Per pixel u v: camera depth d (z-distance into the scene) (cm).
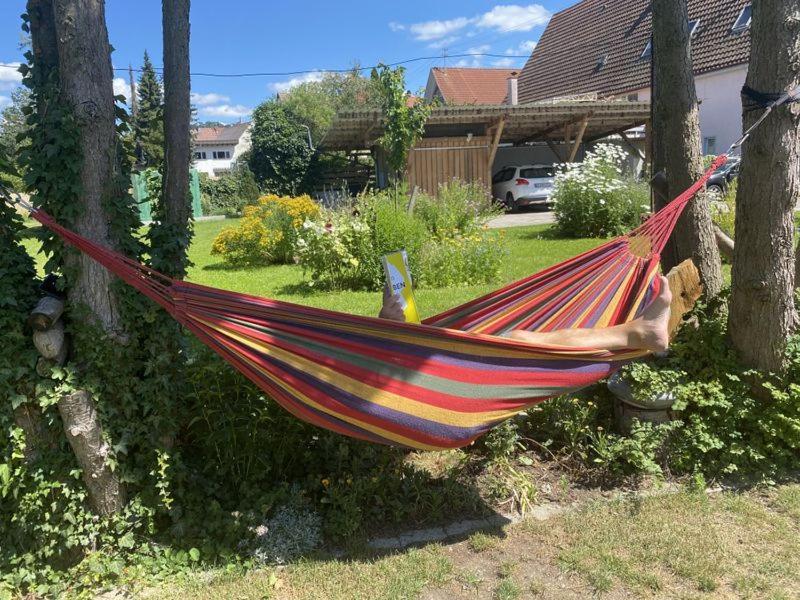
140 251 320
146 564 311
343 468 371
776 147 376
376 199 1018
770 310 397
